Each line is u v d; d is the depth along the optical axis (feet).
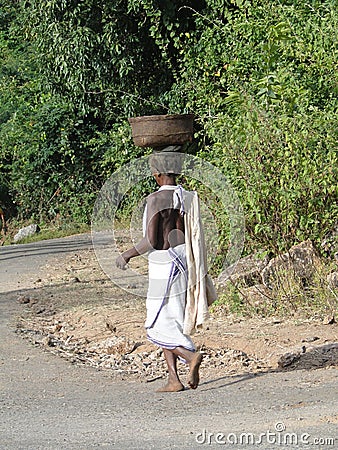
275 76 42.22
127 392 28.58
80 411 26.08
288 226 41.63
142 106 82.33
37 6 81.51
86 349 36.55
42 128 102.58
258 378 29.35
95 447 21.97
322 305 38.86
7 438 23.32
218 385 28.73
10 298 49.11
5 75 124.47
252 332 35.91
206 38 61.46
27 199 106.83
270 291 40.78
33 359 34.24
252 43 49.19
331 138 39.88
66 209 103.50
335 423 22.99
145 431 23.31
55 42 80.53
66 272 58.23
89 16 79.71
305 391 26.89
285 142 40.50
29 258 69.82
